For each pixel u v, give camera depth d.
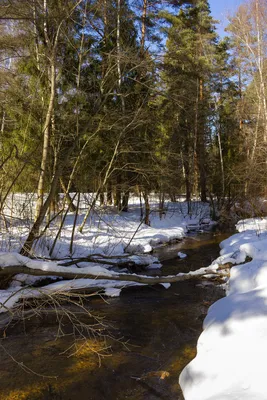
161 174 13.80
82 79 12.50
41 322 6.11
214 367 3.95
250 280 6.45
